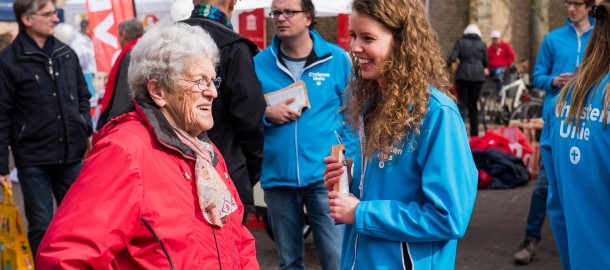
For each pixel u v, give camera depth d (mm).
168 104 2361
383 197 2725
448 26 19172
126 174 2188
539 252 6637
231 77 4008
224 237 2396
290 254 4777
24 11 5426
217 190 2359
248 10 7902
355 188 2939
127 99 4629
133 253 2225
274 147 4715
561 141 2900
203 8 4098
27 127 5488
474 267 6191
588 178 2760
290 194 4746
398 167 2689
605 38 2764
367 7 2662
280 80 4781
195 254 2287
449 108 2645
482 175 9578
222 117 4082
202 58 2363
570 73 6082
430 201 2633
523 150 10117
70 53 5738
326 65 4785
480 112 15625
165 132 2305
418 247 2701
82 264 2129
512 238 7145
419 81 2646
